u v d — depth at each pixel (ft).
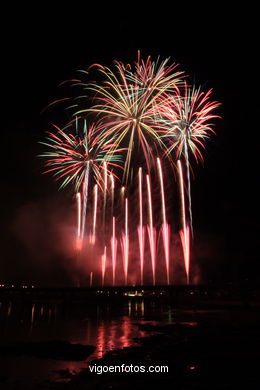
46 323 107.04
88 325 102.42
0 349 63.98
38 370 49.73
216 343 68.95
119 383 43.19
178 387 41.55
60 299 244.22
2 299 213.05
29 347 65.77
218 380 44.16
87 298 241.55
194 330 87.71
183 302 203.72
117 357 56.75
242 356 57.00
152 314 135.85
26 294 215.51
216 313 135.03
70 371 49.11
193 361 53.83
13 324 104.27
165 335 80.84
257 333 81.82
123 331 89.25
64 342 70.44
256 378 44.91
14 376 46.80
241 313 134.51
